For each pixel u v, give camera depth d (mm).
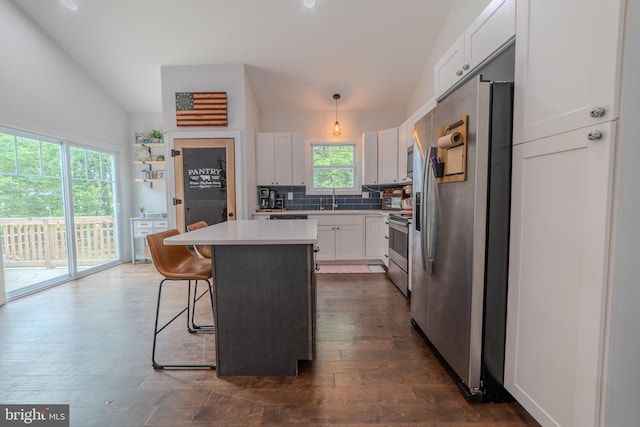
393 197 4684
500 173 1396
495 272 1439
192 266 2051
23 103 3164
